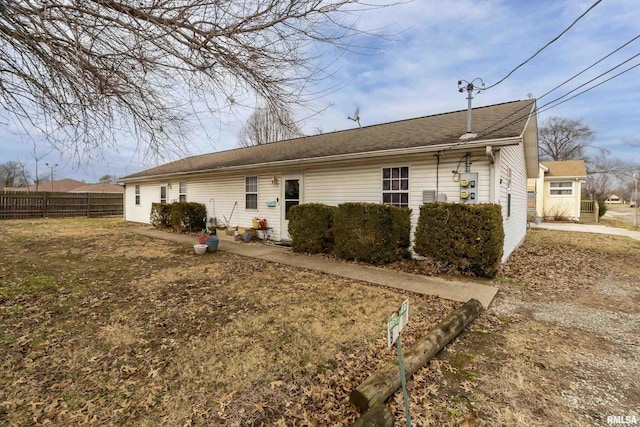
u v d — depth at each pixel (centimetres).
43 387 245
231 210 1153
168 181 1453
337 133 1151
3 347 307
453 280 551
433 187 678
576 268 654
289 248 879
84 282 529
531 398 234
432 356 284
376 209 663
